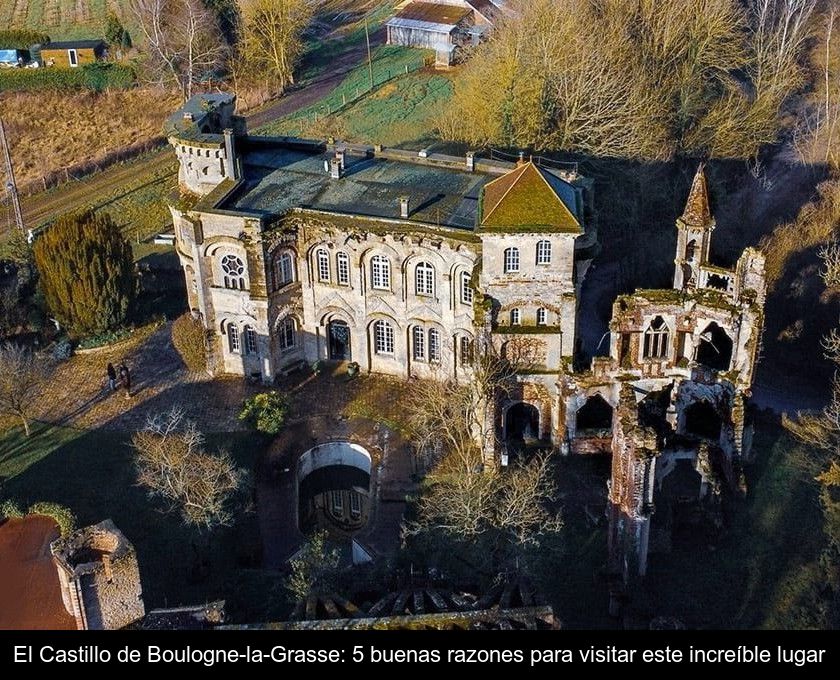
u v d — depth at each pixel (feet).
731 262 403.34
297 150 372.58
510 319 300.40
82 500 295.48
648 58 475.72
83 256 359.66
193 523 280.51
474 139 452.35
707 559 275.39
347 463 327.47
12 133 548.31
